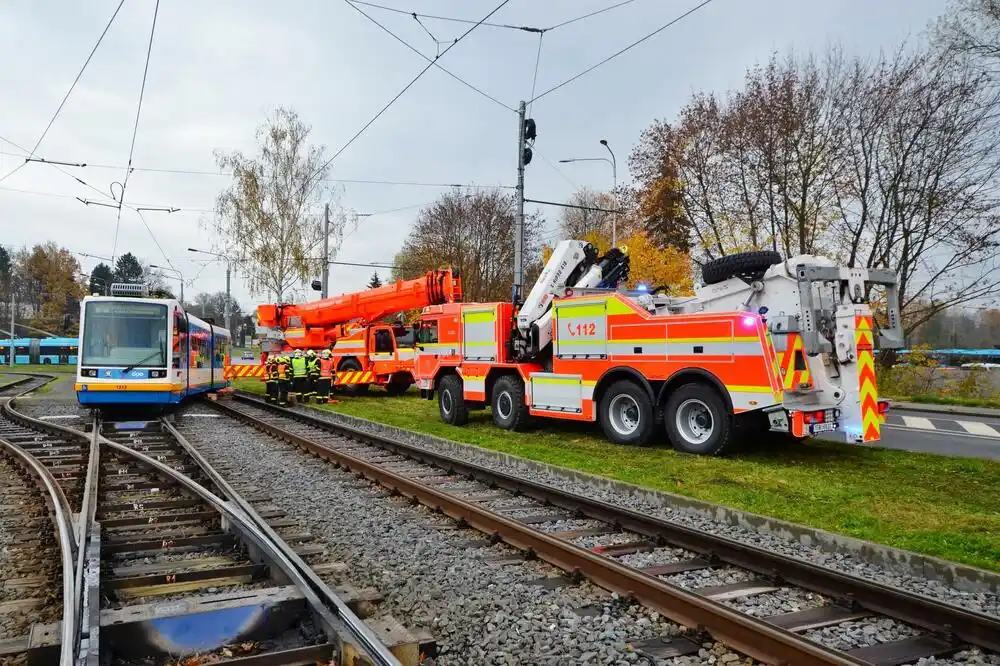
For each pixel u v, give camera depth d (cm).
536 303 1464
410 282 2378
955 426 1636
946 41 2262
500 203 4850
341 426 1520
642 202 3025
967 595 532
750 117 2600
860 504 796
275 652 392
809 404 1054
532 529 641
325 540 676
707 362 1110
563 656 426
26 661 389
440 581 559
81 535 604
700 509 780
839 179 2531
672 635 454
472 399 1561
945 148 2338
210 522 729
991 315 2959
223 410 2072
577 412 1323
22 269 9381
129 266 9631
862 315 1048
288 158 3481
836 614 492
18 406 2189
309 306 2638
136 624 408
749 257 1145
